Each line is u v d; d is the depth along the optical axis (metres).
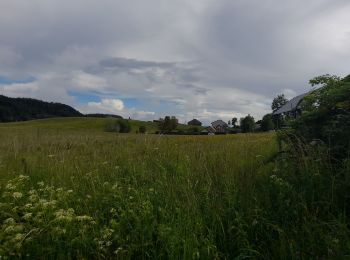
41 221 4.01
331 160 5.32
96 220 4.56
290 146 6.02
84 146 10.19
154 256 3.98
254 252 3.94
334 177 4.66
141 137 10.46
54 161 8.03
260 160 6.52
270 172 5.83
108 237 4.13
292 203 4.50
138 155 8.57
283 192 4.72
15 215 4.35
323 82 6.43
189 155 8.19
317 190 4.71
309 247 3.81
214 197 5.11
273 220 4.43
